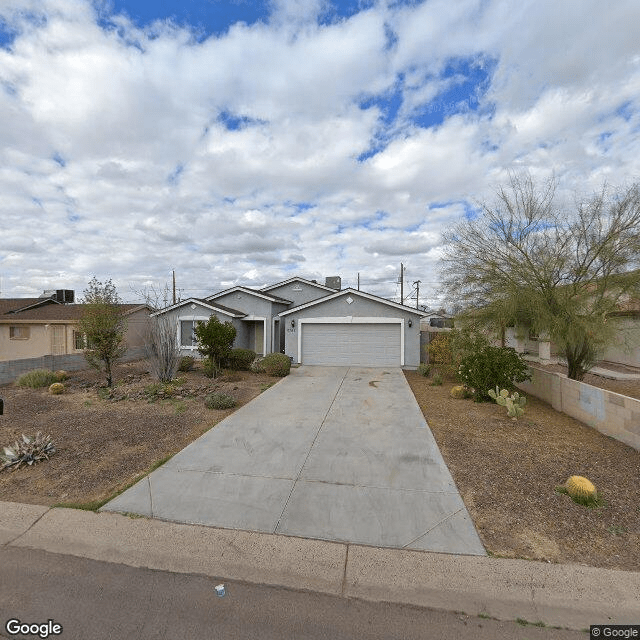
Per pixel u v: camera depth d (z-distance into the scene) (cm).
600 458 548
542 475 485
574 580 292
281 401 895
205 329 1210
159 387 981
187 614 259
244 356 1390
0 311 2073
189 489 442
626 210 888
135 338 1814
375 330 1543
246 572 303
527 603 270
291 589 285
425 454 558
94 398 917
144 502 411
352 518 381
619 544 339
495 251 1035
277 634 243
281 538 347
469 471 496
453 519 379
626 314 974
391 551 329
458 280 1110
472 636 243
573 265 942
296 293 2119
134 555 323
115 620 254
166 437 627
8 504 405
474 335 1091
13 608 264
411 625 251
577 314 925
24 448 520
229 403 823
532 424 721
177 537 348
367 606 268
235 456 546
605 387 1117
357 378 1236
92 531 356
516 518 381
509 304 956
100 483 457
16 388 1048
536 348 1908
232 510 396
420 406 860
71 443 596
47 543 338
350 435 645
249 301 1791
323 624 252
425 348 1684
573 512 393
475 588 284
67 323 1841
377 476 481
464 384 984
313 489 445
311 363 1588
